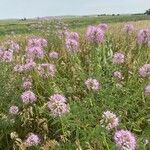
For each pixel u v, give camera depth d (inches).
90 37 36.2
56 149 26.6
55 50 44.6
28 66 35.1
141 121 30.0
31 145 26.8
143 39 38.1
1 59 35.3
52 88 33.9
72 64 38.7
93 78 33.3
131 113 31.0
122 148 22.5
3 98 31.0
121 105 30.9
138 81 35.2
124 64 39.3
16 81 32.8
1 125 29.2
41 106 31.5
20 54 42.8
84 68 38.1
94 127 27.7
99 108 29.6
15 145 28.2
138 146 25.1
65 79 35.0
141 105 32.9
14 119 29.7
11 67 35.7
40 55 36.6
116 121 25.8
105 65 35.9
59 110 26.4
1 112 30.6
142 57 39.1
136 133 29.6
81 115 28.6
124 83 35.1
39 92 34.6
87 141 26.4
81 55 42.4
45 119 29.5
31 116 31.0
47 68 35.0
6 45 44.5
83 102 31.1
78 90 34.0
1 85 31.4
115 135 23.1
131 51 43.5
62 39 47.0
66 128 27.7
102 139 26.2
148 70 32.8
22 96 30.5
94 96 31.2
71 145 26.6
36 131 30.0
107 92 31.2
